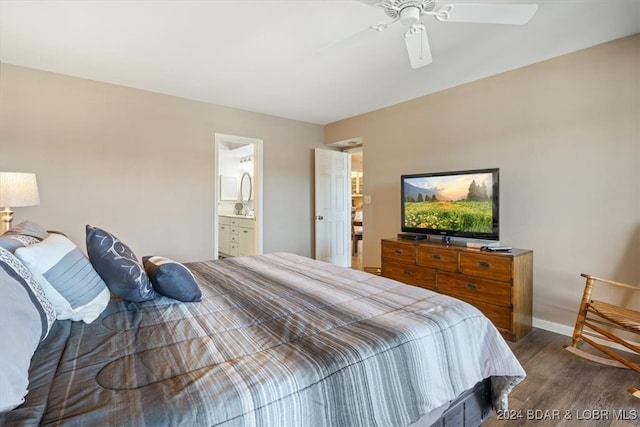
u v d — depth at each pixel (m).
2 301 0.85
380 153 4.39
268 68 3.04
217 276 2.03
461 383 1.29
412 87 3.55
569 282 2.75
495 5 1.62
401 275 3.43
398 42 2.53
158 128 3.76
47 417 0.72
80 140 3.31
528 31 2.35
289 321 1.31
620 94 2.46
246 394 0.84
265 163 4.69
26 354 0.84
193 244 4.04
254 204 4.75
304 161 5.11
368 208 4.58
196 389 0.84
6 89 2.96
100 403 0.77
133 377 0.89
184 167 3.96
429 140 3.79
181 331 1.21
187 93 3.78
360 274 2.09
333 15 2.16
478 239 3.08
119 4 2.04
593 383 2.01
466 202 3.12
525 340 2.66
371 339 1.14
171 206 3.87
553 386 1.98
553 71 2.80
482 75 3.21
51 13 2.14
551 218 2.84
